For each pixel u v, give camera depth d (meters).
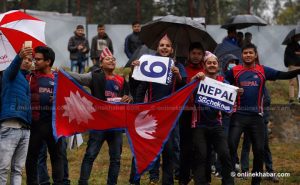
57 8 39.28
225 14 41.16
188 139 10.14
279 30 22.91
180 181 10.34
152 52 12.74
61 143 9.51
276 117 16.33
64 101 9.45
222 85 9.69
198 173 9.48
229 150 10.04
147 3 35.34
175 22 10.66
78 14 23.34
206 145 9.62
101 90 9.93
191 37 11.05
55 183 9.42
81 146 15.01
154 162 9.60
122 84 10.27
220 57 13.23
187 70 10.30
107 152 14.75
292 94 17.36
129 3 36.28
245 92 10.12
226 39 14.57
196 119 9.67
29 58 9.08
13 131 8.90
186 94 9.66
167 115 9.66
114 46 23.33
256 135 10.11
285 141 16.19
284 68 22.81
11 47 9.47
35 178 9.39
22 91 8.98
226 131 11.13
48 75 9.59
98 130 9.62
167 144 9.65
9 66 8.86
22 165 9.06
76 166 13.38
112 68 10.14
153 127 9.68
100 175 12.46
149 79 9.68
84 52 19.19
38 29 9.77
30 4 39.09
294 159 14.39
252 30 22.97
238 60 12.31
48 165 13.27
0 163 8.84
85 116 9.58
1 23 9.55
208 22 34.47
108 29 23.34
